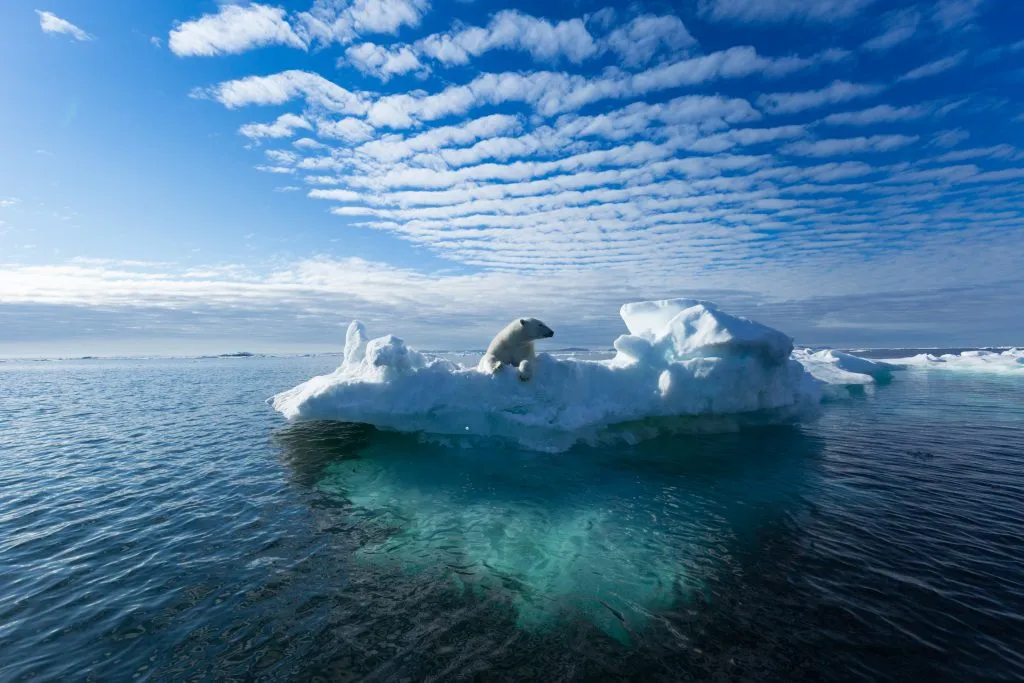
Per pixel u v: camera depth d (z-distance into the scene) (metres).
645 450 8.48
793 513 5.61
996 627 3.40
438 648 3.32
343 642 3.38
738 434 9.80
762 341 9.73
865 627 3.44
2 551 4.93
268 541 5.09
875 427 10.55
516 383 8.67
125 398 20.48
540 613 3.74
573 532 5.23
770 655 3.18
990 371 25.50
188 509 6.11
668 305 11.55
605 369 9.55
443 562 4.59
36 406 17.72
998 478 6.86
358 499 6.33
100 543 5.10
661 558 4.59
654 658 3.19
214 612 3.77
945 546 4.68
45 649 3.36
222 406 17.30
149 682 3.01
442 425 8.89
